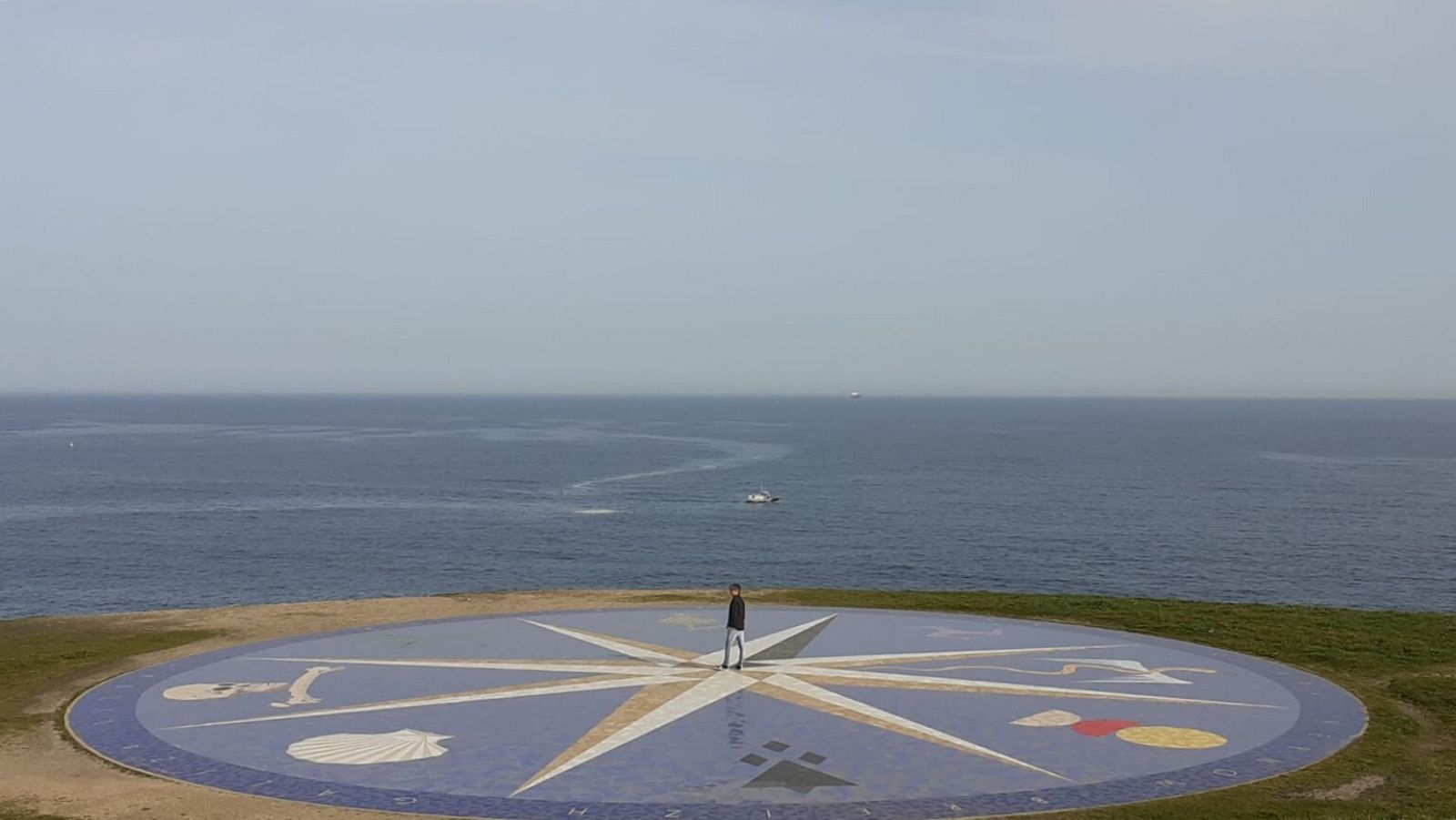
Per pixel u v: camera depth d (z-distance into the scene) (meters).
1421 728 22.95
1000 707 24.28
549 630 33.16
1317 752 21.27
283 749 21.25
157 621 35.25
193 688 26.14
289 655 29.72
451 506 122.88
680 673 27.28
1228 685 26.52
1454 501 128.50
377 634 32.59
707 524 107.88
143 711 24.14
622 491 138.38
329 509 120.19
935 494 136.75
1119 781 19.47
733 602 27.67
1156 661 29.17
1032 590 73.94
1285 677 27.41
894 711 23.88
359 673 27.44
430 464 179.88
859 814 17.83
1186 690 26.02
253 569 82.50
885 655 29.53
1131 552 90.31
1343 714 24.02
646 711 23.80
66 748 21.45
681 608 37.28
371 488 142.12
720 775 19.66
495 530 103.88
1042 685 26.31
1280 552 90.12
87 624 34.75
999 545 94.38
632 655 29.42
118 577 79.06
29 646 31.41
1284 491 140.88
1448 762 20.70
